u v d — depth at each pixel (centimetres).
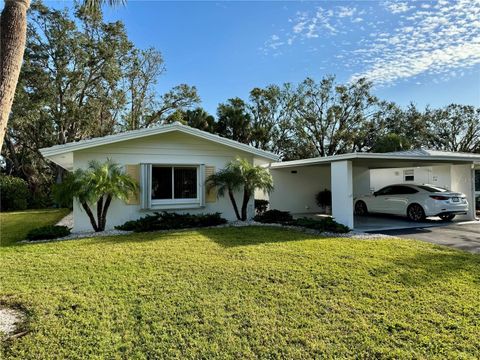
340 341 301
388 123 3125
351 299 397
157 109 2761
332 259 581
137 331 318
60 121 2206
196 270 514
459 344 295
